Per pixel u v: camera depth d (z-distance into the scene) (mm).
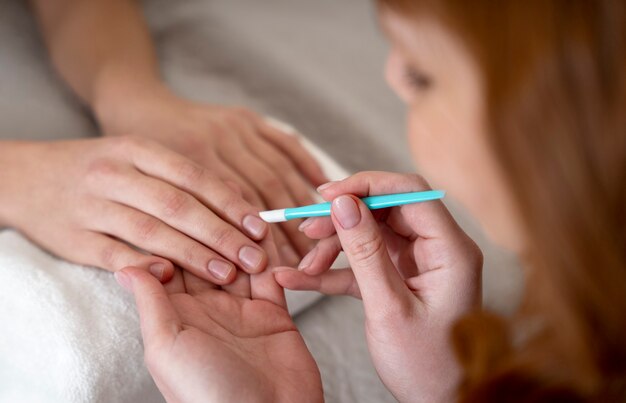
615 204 450
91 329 550
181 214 570
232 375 509
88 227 587
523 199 460
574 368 482
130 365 548
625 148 439
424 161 524
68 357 538
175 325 516
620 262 458
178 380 507
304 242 615
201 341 510
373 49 804
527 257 481
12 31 749
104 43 741
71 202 595
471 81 463
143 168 594
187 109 686
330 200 549
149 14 811
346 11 846
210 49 784
